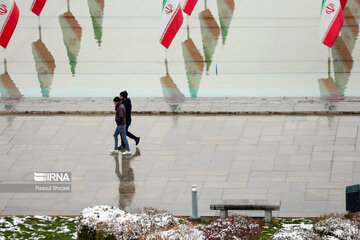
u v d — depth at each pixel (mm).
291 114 49469
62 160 45469
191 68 58188
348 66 56938
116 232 32719
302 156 44219
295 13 67750
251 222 34062
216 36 63469
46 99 53781
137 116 50531
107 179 43125
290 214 38531
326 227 33406
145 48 62094
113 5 71688
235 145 46000
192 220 38000
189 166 43938
